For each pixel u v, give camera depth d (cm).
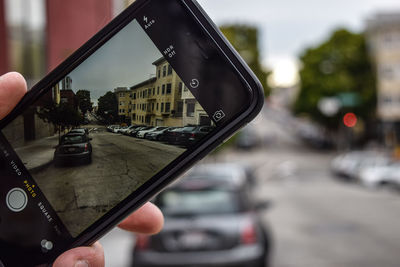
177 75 22
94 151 21
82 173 21
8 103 19
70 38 80
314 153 799
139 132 21
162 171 21
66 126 21
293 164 605
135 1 22
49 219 21
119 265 109
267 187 349
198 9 22
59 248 21
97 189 21
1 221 21
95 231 20
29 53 83
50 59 83
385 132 709
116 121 21
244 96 21
